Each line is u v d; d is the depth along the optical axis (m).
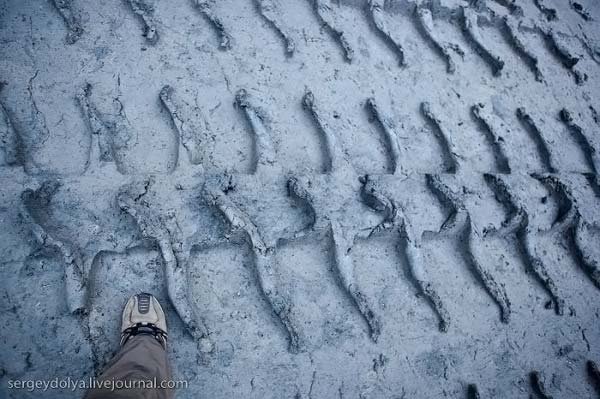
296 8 2.22
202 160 1.71
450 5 2.46
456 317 1.71
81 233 1.47
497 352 1.70
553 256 1.93
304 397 1.46
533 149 2.18
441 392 1.58
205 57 1.96
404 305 1.68
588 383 1.72
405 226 1.72
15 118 1.62
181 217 1.56
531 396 1.65
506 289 1.81
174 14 2.03
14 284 1.38
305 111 1.94
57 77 1.74
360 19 2.31
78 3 1.93
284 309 1.54
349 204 1.72
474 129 2.15
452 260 1.81
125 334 1.36
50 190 1.49
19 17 1.83
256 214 1.63
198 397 1.39
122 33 1.91
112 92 1.77
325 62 2.10
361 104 2.04
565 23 2.79
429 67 2.27
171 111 1.75
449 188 1.84
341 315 1.60
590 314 1.87
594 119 2.40
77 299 1.38
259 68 2.00
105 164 1.57
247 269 1.60
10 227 1.42
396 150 1.91
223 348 1.47
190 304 1.48
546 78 2.47
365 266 1.70
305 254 1.67
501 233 1.88
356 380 1.52
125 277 1.50
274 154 1.76
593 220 1.96
